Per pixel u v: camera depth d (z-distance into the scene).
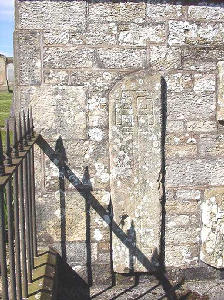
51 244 3.93
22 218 2.97
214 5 3.82
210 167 4.00
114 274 4.03
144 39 3.78
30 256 3.30
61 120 3.79
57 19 3.68
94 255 3.96
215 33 3.86
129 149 3.85
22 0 3.63
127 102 3.80
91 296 3.86
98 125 3.83
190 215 4.04
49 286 3.24
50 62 3.72
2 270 2.29
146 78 3.78
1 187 2.12
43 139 3.79
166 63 3.83
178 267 4.09
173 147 3.94
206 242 4.02
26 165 3.13
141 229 3.95
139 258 3.97
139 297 3.86
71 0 3.66
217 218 3.98
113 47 3.76
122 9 3.73
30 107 3.60
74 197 3.88
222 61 3.87
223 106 3.88
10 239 2.54
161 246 4.04
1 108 12.67
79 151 3.84
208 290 3.99
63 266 3.95
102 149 3.86
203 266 4.11
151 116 3.83
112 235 3.94
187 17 3.81
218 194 3.95
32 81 3.73
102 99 3.80
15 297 2.58
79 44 3.72
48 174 3.84
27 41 3.68
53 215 3.89
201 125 3.94
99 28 3.73
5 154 2.58
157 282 4.07
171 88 3.87
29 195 3.41
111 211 3.92
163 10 3.77
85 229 3.93
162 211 3.99
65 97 3.77
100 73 3.77
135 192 3.90
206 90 3.91
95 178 3.88
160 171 3.89
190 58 3.85
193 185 4.00
